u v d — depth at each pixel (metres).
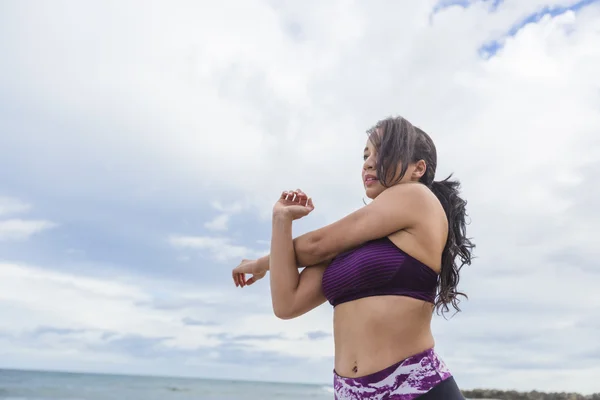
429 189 2.31
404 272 2.08
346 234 2.21
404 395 1.97
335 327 2.22
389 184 2.33
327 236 2.26
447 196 2.48
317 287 2.33
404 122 2.38
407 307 2.05
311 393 58.09
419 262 2.11
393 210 2.15
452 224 2.42
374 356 2.03
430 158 2.42
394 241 2.15
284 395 54.47
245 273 2.99
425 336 2.10
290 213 2.34
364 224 2.18
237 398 47.38
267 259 2.87
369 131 2.47
